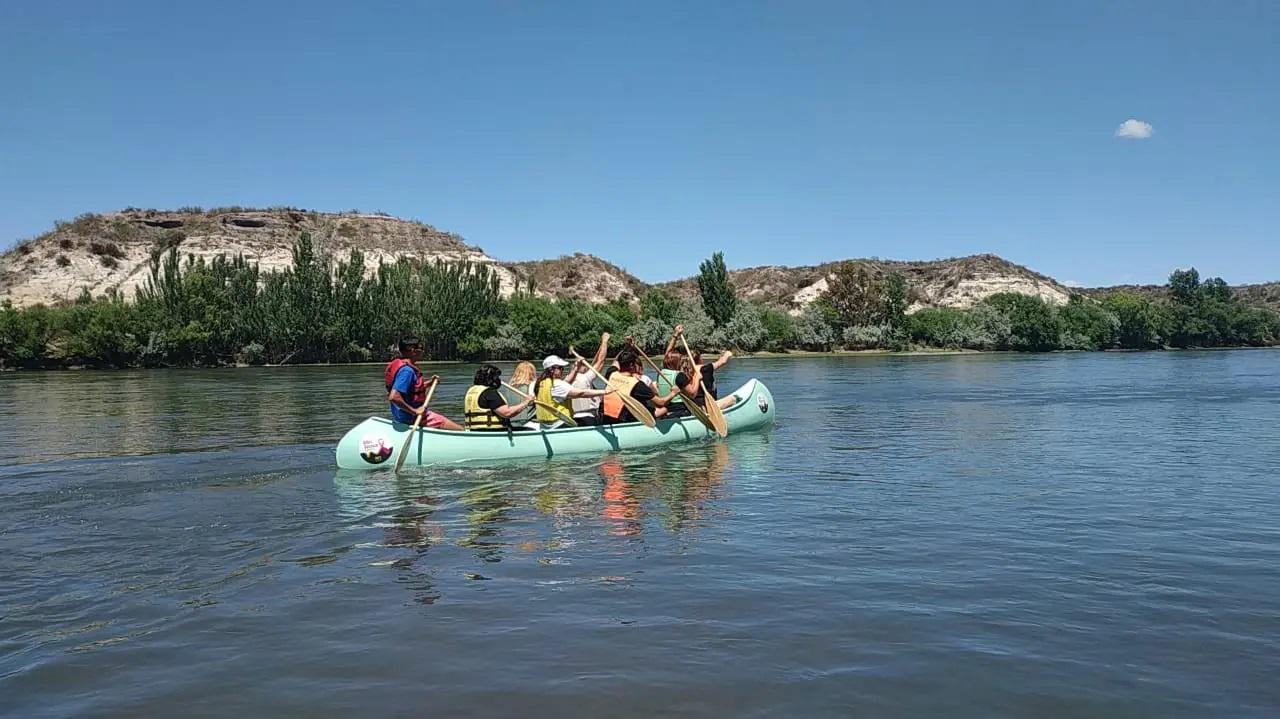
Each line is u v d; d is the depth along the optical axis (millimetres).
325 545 6617
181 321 56000
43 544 6703
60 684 4020
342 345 60094
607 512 7840
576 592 5328
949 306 120750
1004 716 3627
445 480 9672
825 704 3734
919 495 8719
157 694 3902
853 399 23781
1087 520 7477
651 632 4609
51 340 54000
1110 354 74375
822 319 79562
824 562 6027
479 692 3869
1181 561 6062
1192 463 11117
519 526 7254
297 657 4312
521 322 65625
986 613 4914
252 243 92688
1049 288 131000
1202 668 4125
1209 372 40188
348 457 10406
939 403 22125
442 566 5977
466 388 31000
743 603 5094
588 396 12180
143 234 91438
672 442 12836
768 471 10352
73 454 12219
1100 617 4852
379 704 3768
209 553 6398
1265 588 5406
